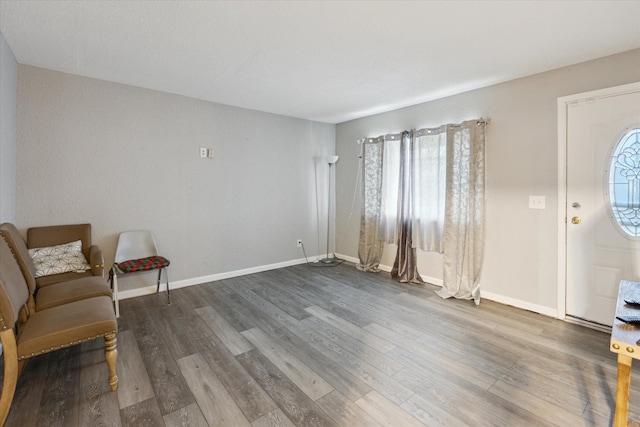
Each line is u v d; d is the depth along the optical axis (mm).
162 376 2006
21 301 1818
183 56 2654
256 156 4398
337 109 4328
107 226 3285
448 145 3527
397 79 3148
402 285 3922
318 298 3443
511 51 2506
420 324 2785
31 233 2787
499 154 3238
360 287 3836
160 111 3568
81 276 2664
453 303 3301
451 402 1770
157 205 3600
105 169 3254
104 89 3217
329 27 2174
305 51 2549
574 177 2764
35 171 2887
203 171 3920
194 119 3820
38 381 1938
